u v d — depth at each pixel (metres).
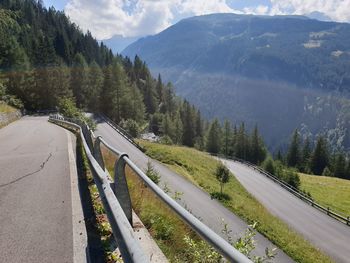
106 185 4.50
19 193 7.17
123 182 4.59
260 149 104.12
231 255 1.72
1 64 75.75
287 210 29.88
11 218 5.54
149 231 4.99
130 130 64.38
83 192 7.10
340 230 24.59
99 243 4.46
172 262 4.12
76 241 4.54
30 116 62.62
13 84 77.00
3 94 63.62
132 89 102.69
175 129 104.06
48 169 9.94
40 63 84.44
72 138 20.53
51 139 19.78
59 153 13.52
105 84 90.12
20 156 12.84
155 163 31.59
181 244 4.82
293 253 14.49
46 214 5.70
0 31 15.81
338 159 96.25
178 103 145.38
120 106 90.62
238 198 26.42
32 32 119.75
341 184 60.47
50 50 88.12
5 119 39.22
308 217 27.95
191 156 41.00
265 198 34.19
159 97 144.38
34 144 17.14
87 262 3.95
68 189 7.41
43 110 79.31
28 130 27.69
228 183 33.38
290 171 51.75
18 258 4.10
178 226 5.52
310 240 20.06
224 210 19.41
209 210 18.62
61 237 4.70
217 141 103.56
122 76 99.81
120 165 4.59
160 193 2.98
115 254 4.07
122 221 3.23
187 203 18.94
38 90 81.19
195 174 32.44
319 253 15.66
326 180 65.00
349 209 40.41
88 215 5.59
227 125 109.88
